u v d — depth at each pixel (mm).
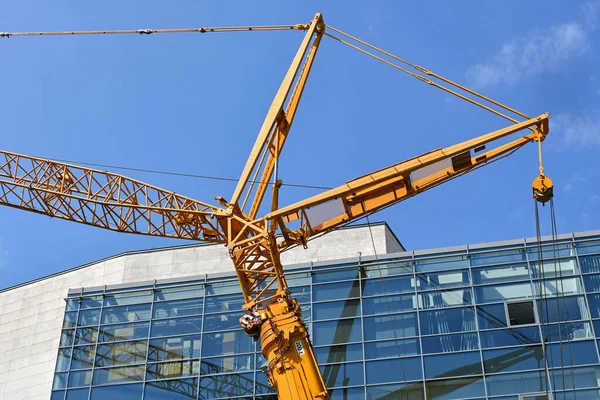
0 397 65875
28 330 68312
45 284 70062
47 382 65000
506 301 54188
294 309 44906
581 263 54656
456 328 53750
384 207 47594
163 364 56625
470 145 45281
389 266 57125
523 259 55625
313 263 58312
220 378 55250
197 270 66688
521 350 52094
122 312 59562
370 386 52750
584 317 52531
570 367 50875
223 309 58219
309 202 46188
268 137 49281
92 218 52938
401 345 53812
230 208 48406
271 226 47125
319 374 43375
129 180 52469
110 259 68688
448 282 55688
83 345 58531
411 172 46469
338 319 55719
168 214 51281
